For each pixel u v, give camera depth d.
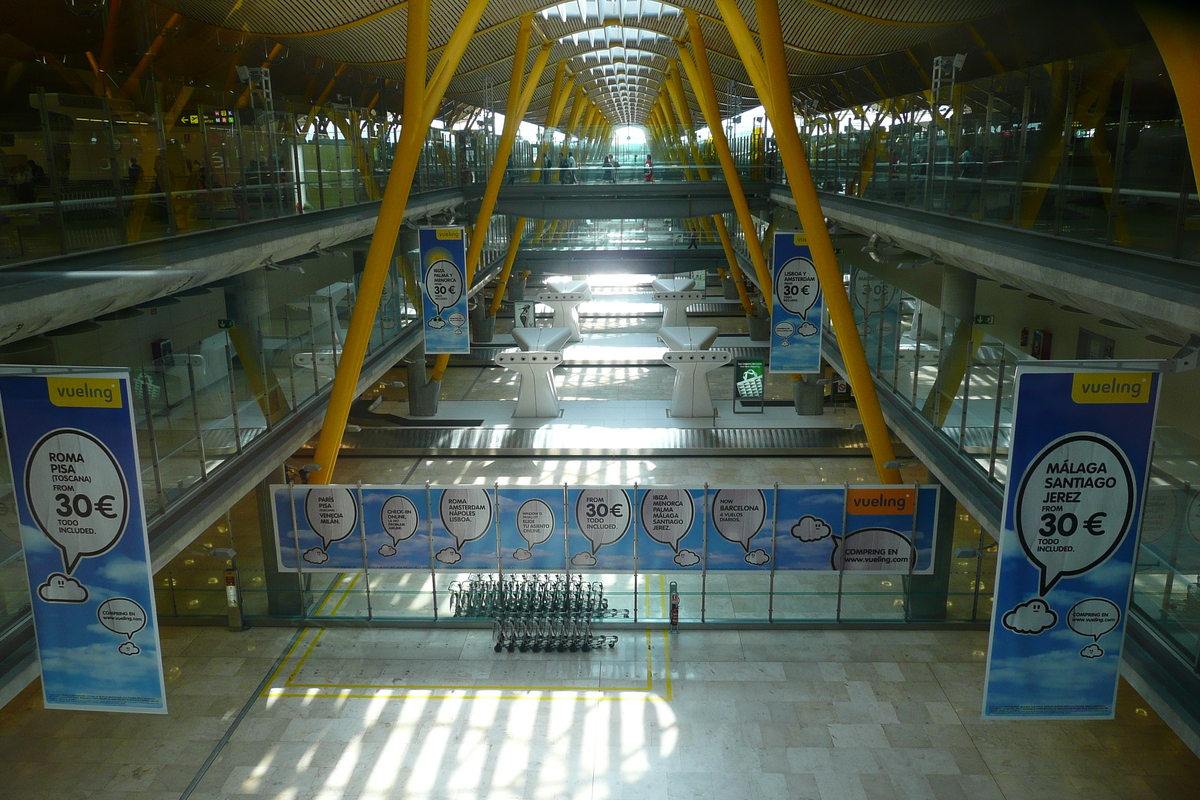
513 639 17.25
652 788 13.14
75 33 17.38
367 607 18.45
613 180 33.91
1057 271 9.33
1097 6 14.84
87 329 12.95
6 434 8.51
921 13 21.09
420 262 21.30
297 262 20.41
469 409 33.09
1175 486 8.61
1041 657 8.57
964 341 14.74
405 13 23.27
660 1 28.53
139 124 12.05
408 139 17.19
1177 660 8.48
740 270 42.31
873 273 22.28
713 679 16.11
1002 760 13.71
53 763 13.93
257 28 22.34
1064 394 8.02
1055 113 11.42
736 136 34.25
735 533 16.64
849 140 23.98
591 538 16.83
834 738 14.32
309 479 17.48
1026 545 8.34
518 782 13.32
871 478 26.22
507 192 33.94
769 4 16.58
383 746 14.27
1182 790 12.99
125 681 8.99
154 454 11.81
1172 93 8.75
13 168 9.44
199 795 13.15
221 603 18.45
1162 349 12.45
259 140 16.36
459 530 16.84
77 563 8.78
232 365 14.45
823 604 18.08
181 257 11.08
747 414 31.81
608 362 40.06
